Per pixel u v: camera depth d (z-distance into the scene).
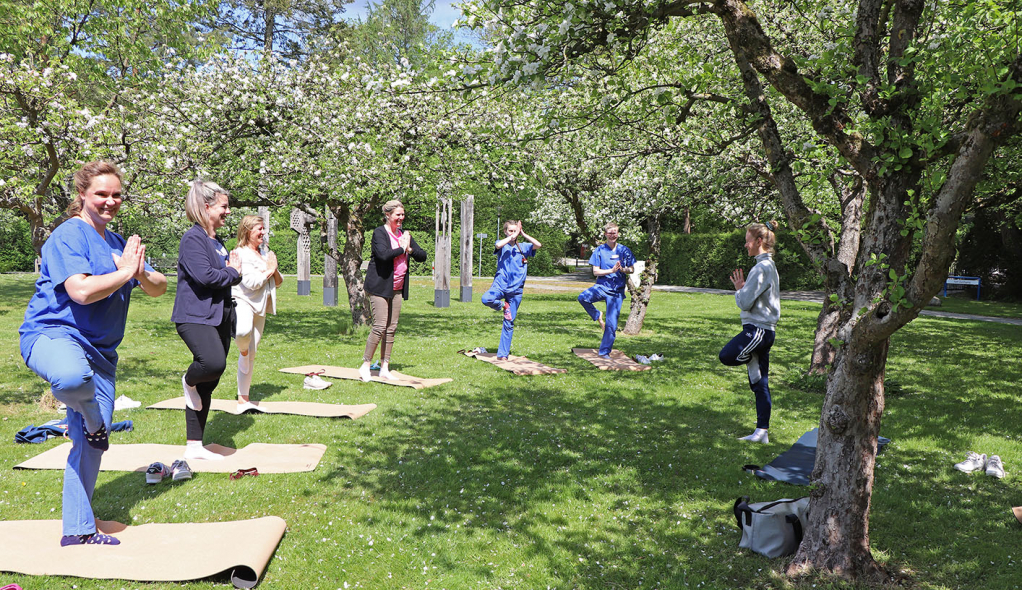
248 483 4.34
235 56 10.53
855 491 3.19
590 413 6.46
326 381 7.76
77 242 3.18
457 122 11.13
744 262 30.58
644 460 5.02
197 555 3.18
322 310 17.14
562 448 5.29
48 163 6.78
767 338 5.46
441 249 18.80
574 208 13.17
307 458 4.87
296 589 3.04
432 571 3.24
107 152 6.93
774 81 3.37
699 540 3.65
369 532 3.66
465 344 11.09
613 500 4.23
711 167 9.90
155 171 7.86
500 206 39.22
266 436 5.45
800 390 7.72
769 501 4.12
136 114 8.84
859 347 3.08
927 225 2.57
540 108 8.51
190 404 4.72
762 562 3.38
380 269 7.69
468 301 20.91
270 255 6.08
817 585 3.09
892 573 3.25
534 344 11.32
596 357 9.89
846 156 3.28
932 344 12.08
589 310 9.99
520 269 9.44
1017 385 8.23
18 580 2.95
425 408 6.52
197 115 9.89
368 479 4.51
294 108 10.66
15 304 16.28
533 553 3.46
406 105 10.95
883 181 3.12
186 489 4.20
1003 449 5.40
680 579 3.17
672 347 11.14
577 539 3.64
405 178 11.34
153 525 3.57
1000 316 18.97
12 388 6.80
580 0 3.84
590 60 4.72
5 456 4.68
